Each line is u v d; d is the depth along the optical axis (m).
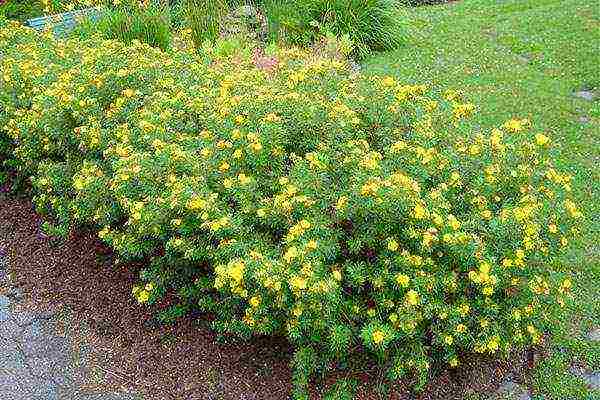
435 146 4.27
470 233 3.65
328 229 3.60
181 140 4.27
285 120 4.24
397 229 3.62
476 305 3.64
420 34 9.94
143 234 3.96
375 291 3.65
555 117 6.83
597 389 3.78
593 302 4.39
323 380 3.85
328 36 8.47
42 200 5.11
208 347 4.15
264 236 3.79
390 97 4.46
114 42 5.86
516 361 3.98
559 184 4.18
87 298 4.64
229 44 7.83
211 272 4.05
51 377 4.02
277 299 3.39
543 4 10.98
